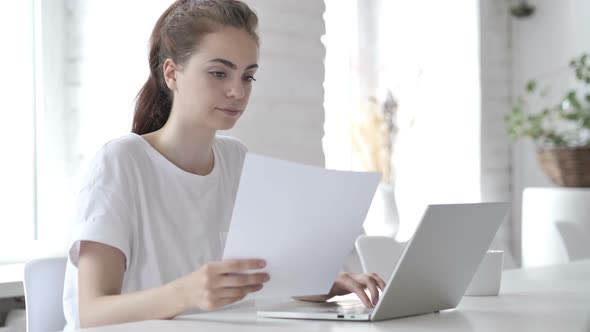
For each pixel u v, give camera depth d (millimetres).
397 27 4258
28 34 2826
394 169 4062
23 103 2816
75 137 2881
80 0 2877
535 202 4125
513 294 1749
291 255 1275
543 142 4371
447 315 1413
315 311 1361
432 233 1287
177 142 1740
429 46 4391
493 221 1479
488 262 1706
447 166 4410
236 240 1231
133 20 2873
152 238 1663
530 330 1235
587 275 2154
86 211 1539
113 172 1615
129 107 2834
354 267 3381
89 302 1408
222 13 1573
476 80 4469
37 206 2822
